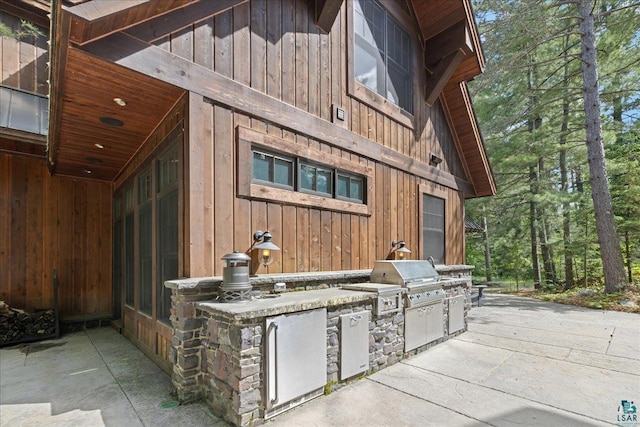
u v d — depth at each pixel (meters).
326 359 3.31
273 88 4.13
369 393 3.32
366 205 5.40
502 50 10.88
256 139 3.86
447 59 6.67
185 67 3.31
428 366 4.12
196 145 3.34
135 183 5.45
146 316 4.72
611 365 4.14
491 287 15.30
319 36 4.80
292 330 2.97
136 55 2.97
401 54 6.52
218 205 3.49
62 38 2.53
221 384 2.86
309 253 4.46
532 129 12.80
